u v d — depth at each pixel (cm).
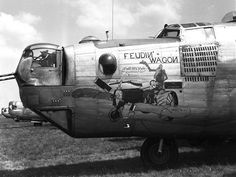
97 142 1906
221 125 1038
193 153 1326
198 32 1063
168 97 1008
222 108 1021
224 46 1045
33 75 1005
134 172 1045
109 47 1023
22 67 1009
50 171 1138
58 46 1038
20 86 1019
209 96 1018
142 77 1008
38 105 991
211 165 1102
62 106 994
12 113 4875
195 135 1048
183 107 1010
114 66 999
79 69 999
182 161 1169
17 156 1588
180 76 1016
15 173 1146
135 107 1000
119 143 1809
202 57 1030
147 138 1067
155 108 1005
